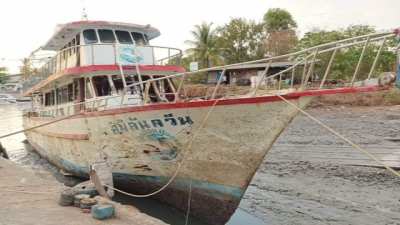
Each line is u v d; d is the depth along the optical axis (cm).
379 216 980
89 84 1262
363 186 1203
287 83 973
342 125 2353
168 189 1073
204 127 910
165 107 932
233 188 953
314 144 1853
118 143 1098
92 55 1266
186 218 1046
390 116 2569
